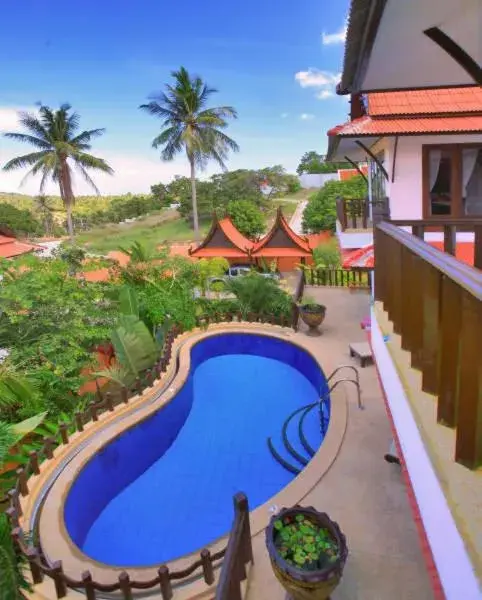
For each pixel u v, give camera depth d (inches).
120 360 492.7
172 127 1572.3
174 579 227.0
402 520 240.7
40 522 271.9
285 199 2682.1
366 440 320.5
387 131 342.0
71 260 642.8
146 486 362.9
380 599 191.3
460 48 123.5
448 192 387.5
